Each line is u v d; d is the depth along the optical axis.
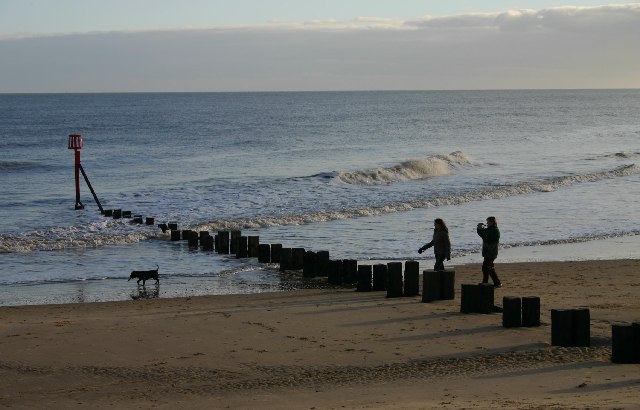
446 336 14.57
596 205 37.91
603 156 66.19
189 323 15.95
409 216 34.44
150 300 19.25
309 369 12.69
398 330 15.15
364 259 24.83
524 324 15.23
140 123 132.38
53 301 19.45
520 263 23.69
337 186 44.97
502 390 11.06
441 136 97.44
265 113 175.00
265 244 25.50
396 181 48.88
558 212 35.56
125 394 11.55
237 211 35.81
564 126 121.88
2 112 178.75
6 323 16.12
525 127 119.00
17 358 13.47
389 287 18.89
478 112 179.75
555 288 19.45
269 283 21.78
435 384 11.59
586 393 10.70
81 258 25.81
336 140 90.00
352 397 10.97
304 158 65.94
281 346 14.12
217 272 23.48
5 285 21.42
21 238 28.58
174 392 11.59
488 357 13.08
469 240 28.25
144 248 27.88
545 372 12.05
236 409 10.48
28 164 60.38
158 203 38.97
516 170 55.84
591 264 23.34
